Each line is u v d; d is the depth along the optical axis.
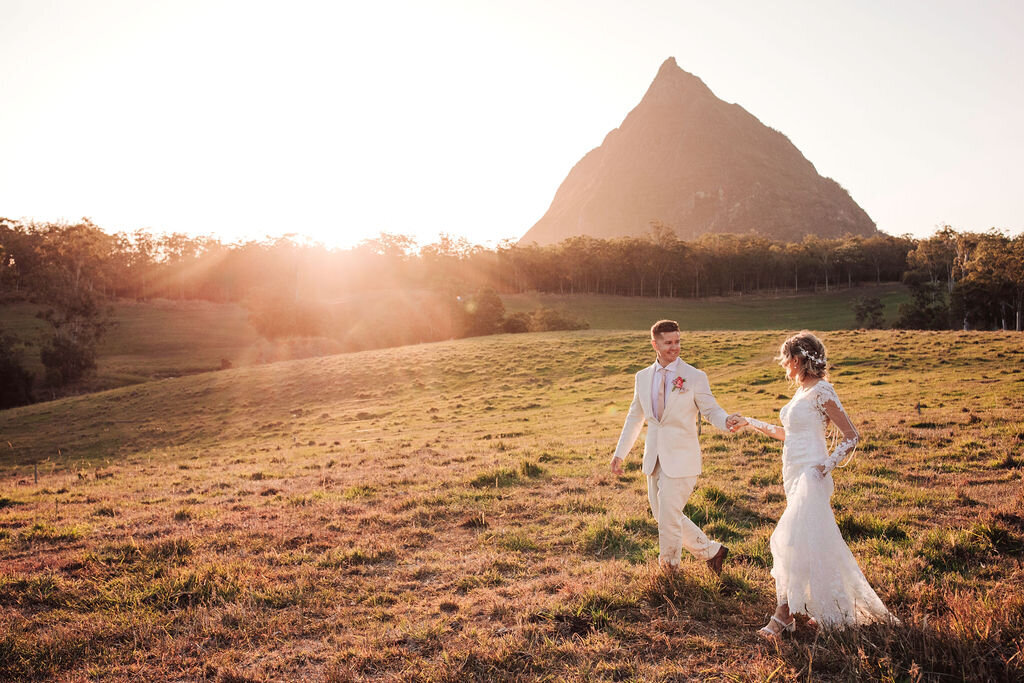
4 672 4.57
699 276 132.00
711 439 15.47
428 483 11.97
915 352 29.33
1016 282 66.69
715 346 36.75
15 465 26.03
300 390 38.84
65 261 81.00
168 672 4.59
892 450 12.73
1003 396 19.16
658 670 4.17
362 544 7.81
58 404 42.34
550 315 69.19
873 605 4.64
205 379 44.38
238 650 4.90
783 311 112.88
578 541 7.61
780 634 4.64
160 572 6.83
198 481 14.75
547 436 19.42
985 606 4.62
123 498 12.38
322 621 5.43
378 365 42.75
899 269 138.88
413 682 4.20
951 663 3.98
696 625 4.91
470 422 25.92
